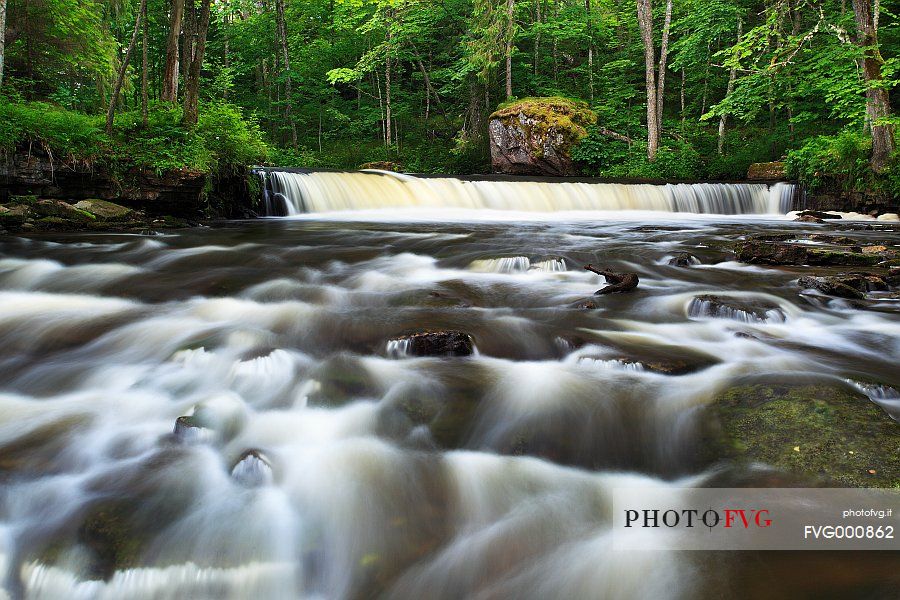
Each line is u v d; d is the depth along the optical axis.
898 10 20.98
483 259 7.01
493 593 2.11
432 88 30.97
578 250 7.93
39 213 9.34
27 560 2.24
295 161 26.66
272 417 3.29
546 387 3.56
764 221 14.03
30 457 2.87
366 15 30.36
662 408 3.28
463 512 2.54
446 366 3.91
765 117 25.95
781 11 15.27
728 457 2.81
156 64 18.77
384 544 2.36
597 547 2.30
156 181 10.73
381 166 25.48
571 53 31.38
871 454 2.63
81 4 15.44
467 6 28.66
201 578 2.17
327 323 4.71
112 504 2.52
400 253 7.73
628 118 26.48
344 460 2.89
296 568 2.24
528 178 18.19
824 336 4.49
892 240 9.62
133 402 3.47
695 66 26.77
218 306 5.20
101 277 6.19
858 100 15.77
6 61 14.71
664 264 7.11
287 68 28.48
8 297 5.44
